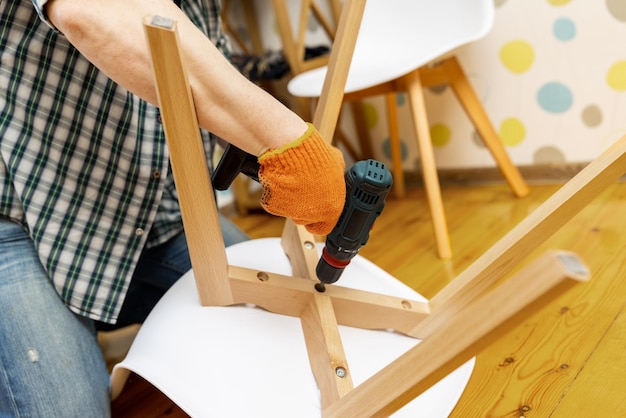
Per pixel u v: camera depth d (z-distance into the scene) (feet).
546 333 3.12
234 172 2.13
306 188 1.86
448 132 5.52
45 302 2.57
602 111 4.81
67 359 2.54
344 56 2.40
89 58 1.78
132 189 2.69
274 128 1.83
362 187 1.98
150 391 3.32
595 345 2.93
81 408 2.52
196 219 2.11
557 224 2.12
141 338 2.37
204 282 2.28
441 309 2.37
